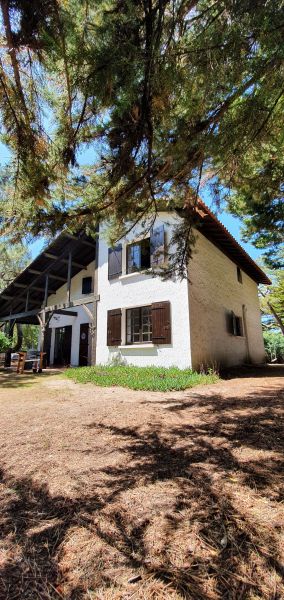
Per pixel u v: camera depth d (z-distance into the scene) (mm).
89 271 13398
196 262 8891
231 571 1311
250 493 1910
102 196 3283
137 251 9523
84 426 3479
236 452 2547
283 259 11125
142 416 3826
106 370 8617
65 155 2779
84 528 1629
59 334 14625
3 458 2605
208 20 2072
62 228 3375
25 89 2367
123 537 1548
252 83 2389
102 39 2016
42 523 1688
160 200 3914
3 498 1961
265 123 2791
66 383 7574
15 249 3279
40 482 2150
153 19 2082
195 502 1829
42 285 14602
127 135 2785
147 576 1300
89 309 11602
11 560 1417
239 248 10836
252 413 3732
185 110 2586
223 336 10000
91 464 2424
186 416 3754
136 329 9453
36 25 1936
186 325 7984
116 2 1952
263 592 1199
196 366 7930
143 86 2309
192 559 1385
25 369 12516
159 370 7738
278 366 11227
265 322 22547
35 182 2729
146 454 2590
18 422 3768
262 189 4410
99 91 2279
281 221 5902
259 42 2064
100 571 1335
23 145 2592
